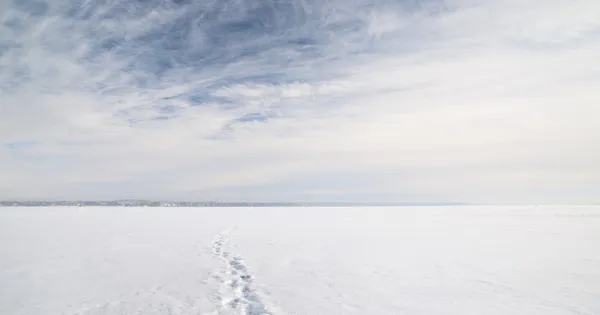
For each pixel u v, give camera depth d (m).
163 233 19.38
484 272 9.20
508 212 44.84
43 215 38.12
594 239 15.51
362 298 7.00
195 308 6.28
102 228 21.98
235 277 8.88
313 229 21.97
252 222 28.66
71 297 6.82
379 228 22.34
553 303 6.50
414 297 7.03
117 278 8.52
